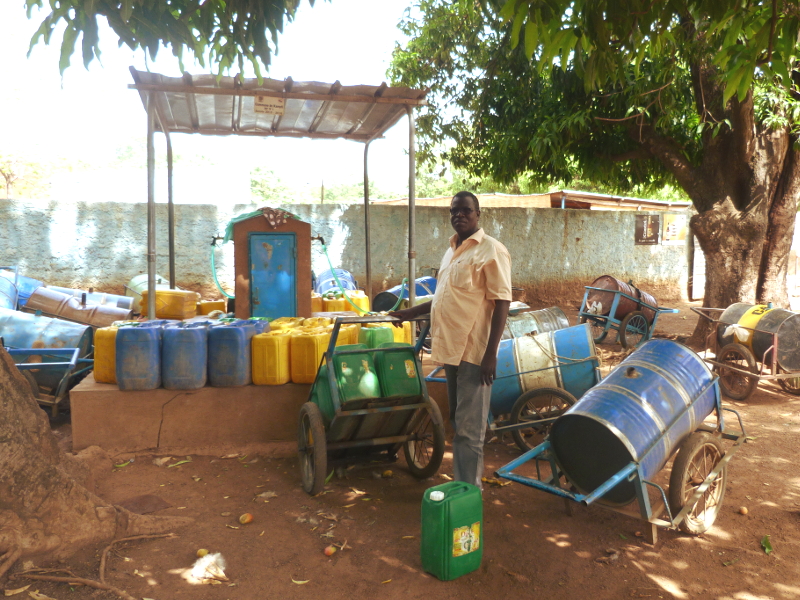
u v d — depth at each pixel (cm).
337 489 434
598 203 1809
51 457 368
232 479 444
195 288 1132
